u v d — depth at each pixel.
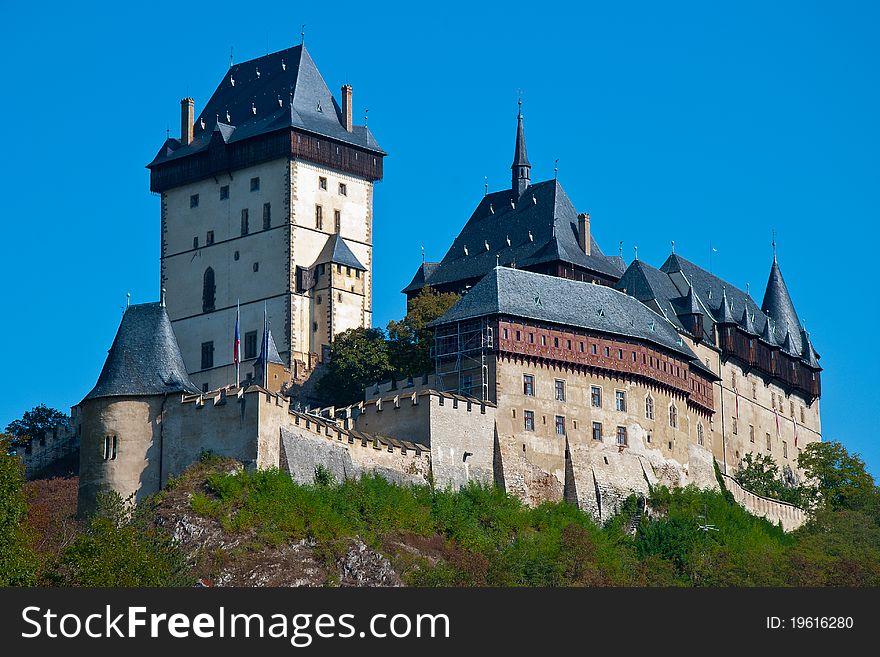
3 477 125.00
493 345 167.62
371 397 175.38
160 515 142.62
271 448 147.00
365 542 146.12
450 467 161.00
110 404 150.38
